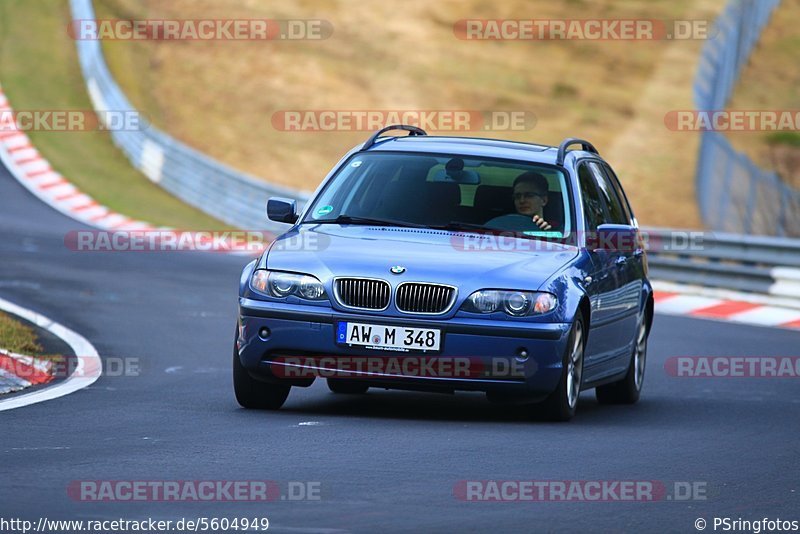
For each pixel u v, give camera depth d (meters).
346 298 28.41
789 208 83.06
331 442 25.08
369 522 18.50
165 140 110.25
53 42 159.12
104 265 65.94
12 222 85.38
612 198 35.34
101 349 40.50
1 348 36.75
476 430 27.52
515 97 151.25
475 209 31.08
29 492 19.72
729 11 141.25
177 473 21.55
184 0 173.12
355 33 165.75
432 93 150.50
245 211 92.69
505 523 18.81
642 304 35.84
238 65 152.88
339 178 32.38
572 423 29.66
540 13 176.12
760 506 20.91
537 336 28.17
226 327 47.50
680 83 157.00
